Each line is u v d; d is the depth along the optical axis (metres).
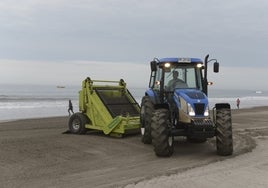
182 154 10.88
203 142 12.88
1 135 14.63
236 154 10.83
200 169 8.84
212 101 70.50
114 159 10.12
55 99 58.47
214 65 11.32
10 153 10.32
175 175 8.22
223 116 10.40
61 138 12.98
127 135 14.05
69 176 8.26
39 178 8.08
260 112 34.25
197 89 11.41
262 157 10.40
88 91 14.45
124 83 15.42
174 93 11.08
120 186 7.39
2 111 34.91
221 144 10.34
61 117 27.02
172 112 10.81
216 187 7.37
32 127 18.58
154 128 10.27
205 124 10.14
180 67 11.54
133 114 14.62
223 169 8.84
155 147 10.31
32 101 52.06
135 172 8.64
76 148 11.34
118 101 14.70
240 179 7.96
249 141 13.63
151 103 11.94
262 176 8.23
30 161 9.59
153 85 12.06
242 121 23.80
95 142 12.42
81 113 14.66
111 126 13.59
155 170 8.84
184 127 10.71
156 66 11.60
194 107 10.30
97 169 8.95
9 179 7.98
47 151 10.75
